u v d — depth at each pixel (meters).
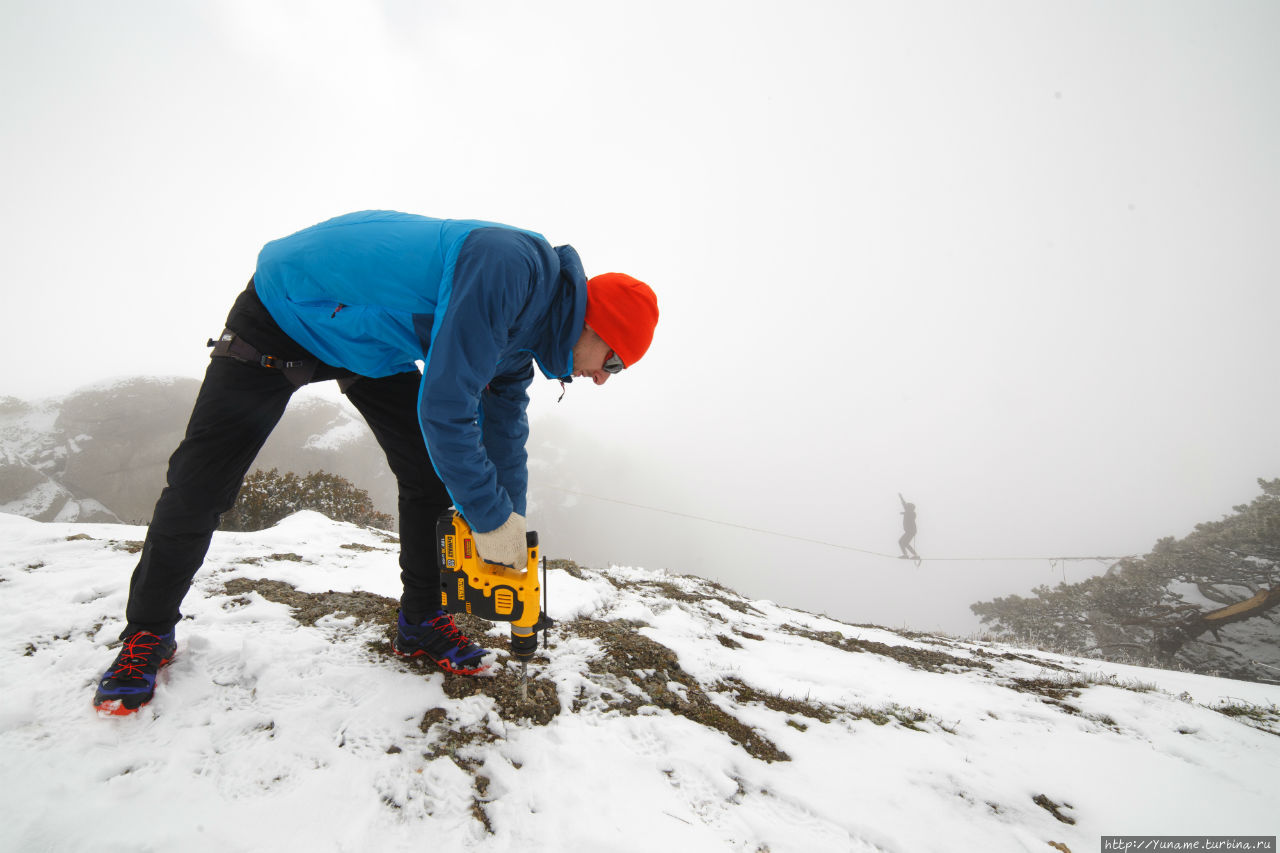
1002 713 2.74
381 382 1.85
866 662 3.47
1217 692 4.25
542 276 1.43
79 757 1.37
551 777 1.60
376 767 1.51
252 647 1.94
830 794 1.79
